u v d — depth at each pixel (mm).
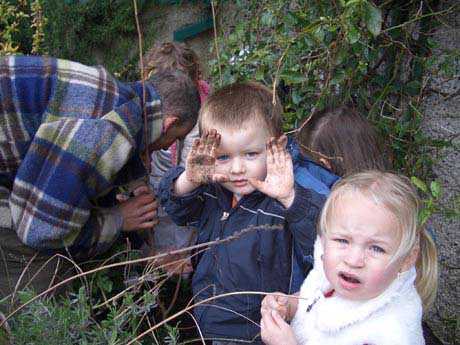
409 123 1127
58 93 909
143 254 1113
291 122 1074
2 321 748
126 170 990
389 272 681
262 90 903
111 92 923
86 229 951
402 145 1146
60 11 2029
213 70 1156
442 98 1158
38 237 901
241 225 871
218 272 884
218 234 894
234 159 854
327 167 941
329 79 1006
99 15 1973
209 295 900
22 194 903
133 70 1939
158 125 947
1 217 942
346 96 1086
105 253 1047
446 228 1183
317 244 765
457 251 1173
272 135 861
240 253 860
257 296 863
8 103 896
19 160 924
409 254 703
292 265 849
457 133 1147
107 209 1000
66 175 884
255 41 1109
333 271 695
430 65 1094
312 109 1067
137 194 1030
